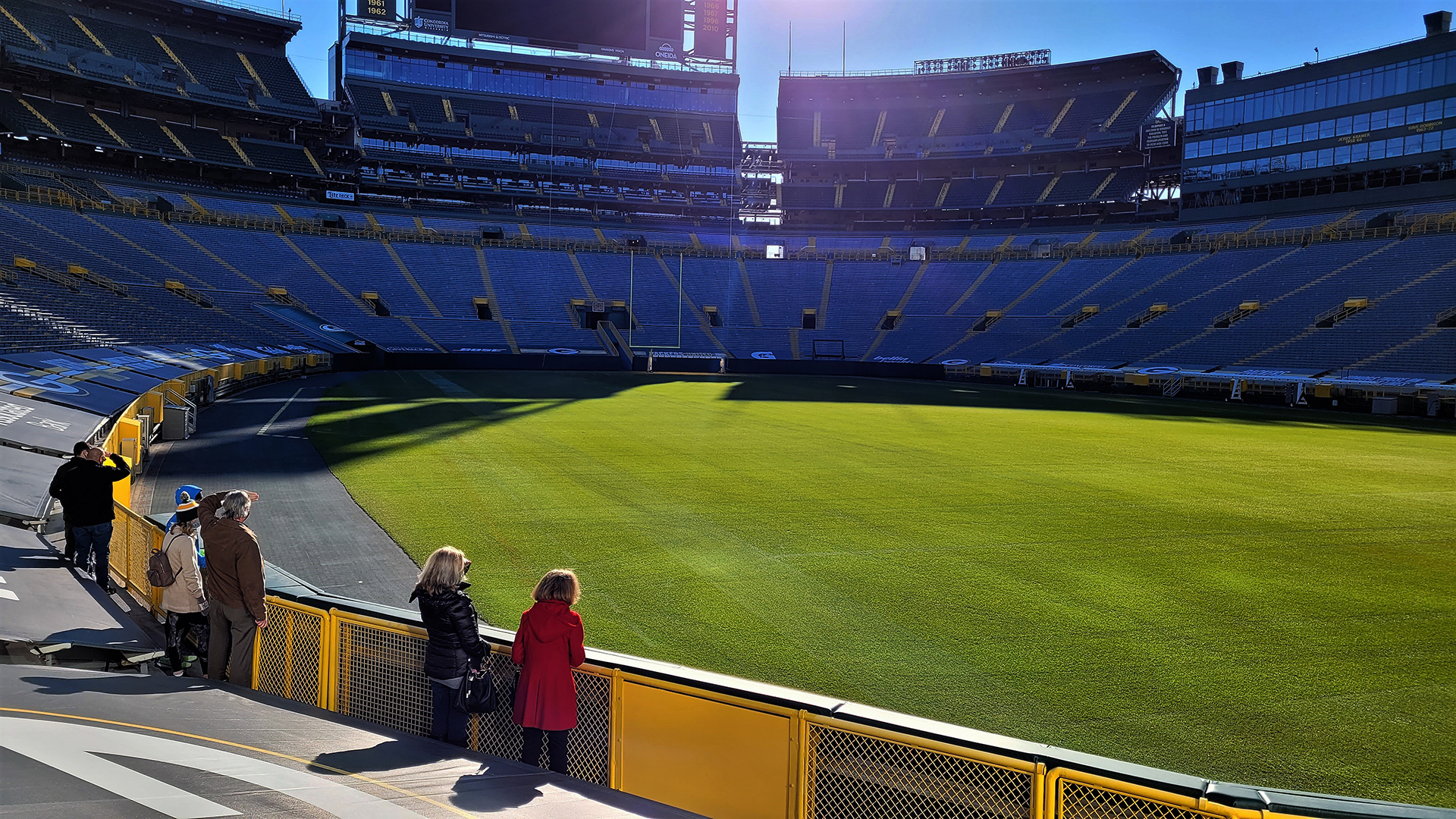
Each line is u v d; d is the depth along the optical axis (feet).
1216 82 230.48
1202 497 58.59
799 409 120.57
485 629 19.80
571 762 17.78
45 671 22.30
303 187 235.61
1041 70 252.42
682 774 16.22
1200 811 11.69
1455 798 20.45
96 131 197.47
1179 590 37.32
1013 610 34.35
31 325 107.96
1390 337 160.97
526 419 99.96
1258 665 28.86
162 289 171.73
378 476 62.03
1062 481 64.28
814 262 251.80
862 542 45.01
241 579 21.79
